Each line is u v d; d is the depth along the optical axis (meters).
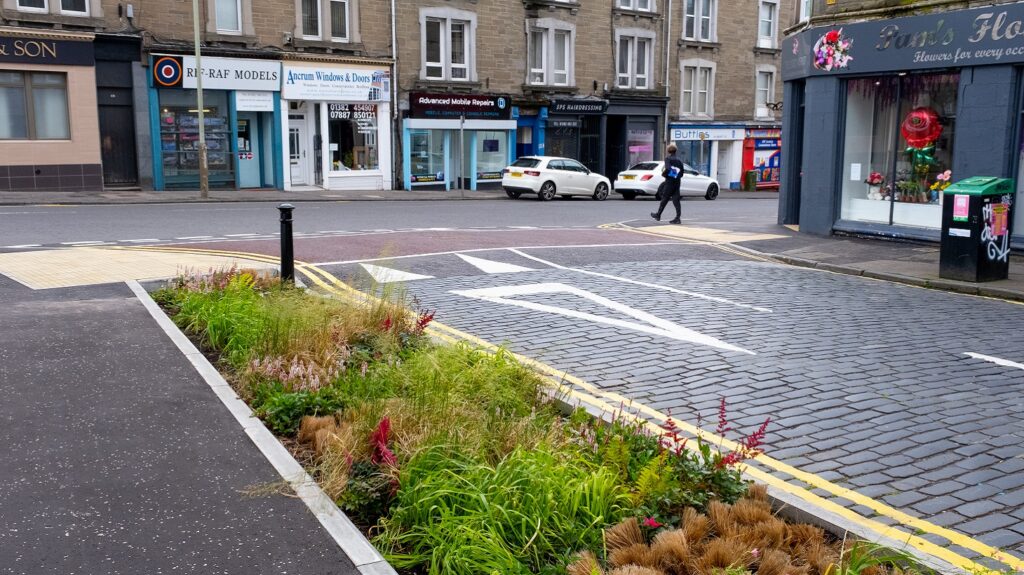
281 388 5.59
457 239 15.31
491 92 33.00
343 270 11.39
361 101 29.52
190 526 3.72
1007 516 4.44
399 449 4.46
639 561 3.55
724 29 40.69
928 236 15.33
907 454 5.35
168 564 3.40
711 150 41.25
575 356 7.59
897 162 15.93
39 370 5.87
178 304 8.17
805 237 16.88
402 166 30.98
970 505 4.58
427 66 31.34
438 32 31.52
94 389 5.52
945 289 11.58
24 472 4.21
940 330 8.92
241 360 6.29
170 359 6.25
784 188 19.50
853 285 11.78
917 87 15.41
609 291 10.68
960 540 4.14
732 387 6.75
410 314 7.87
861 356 7.77
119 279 9.49
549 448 4.39
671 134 39.28
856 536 3.91
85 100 23.98
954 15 14.18
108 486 4.10
